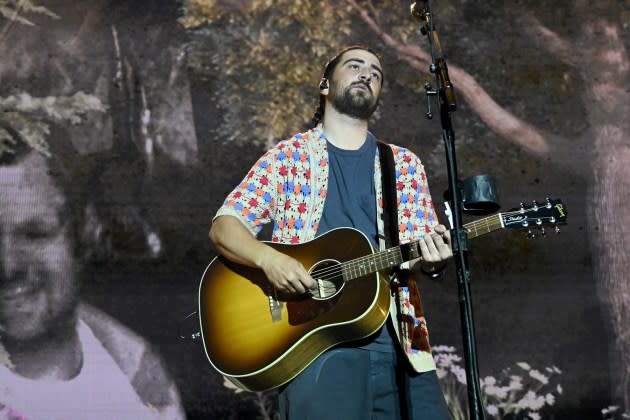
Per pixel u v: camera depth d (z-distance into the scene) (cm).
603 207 675
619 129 690
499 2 715
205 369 632
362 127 327
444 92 264
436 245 279
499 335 639
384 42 716
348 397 281
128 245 665
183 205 677
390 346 292
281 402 297
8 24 701
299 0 721
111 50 704
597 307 648
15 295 648
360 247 298
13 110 687
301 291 288
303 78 712
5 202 667
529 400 623
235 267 312
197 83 704
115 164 683
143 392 630
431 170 691
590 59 703
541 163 689
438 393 295
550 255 656
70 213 668
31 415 621
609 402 627
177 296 655
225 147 694
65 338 642
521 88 702
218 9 715
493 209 265
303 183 315
